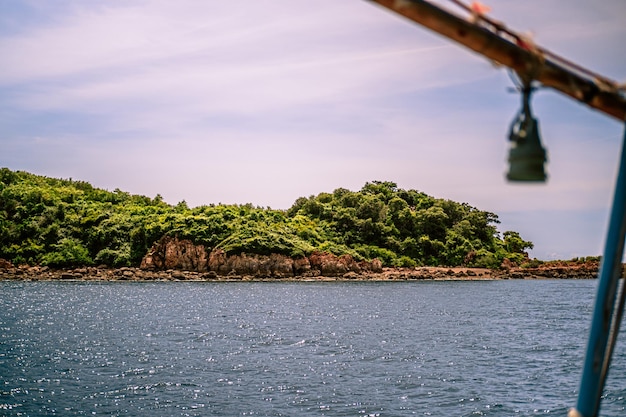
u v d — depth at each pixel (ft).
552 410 80.12
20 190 439.63
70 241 406.41
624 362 110.52
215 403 81.25
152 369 102.58
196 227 415.85
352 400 83.71
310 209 517.14
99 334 146.30
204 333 150.71
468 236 522.47
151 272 396.78
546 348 130.93
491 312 217.15
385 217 513.45
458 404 82.48
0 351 118.01
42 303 230.89
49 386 88.99
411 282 419.33
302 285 369.09
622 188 15.31
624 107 14.83
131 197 529.45
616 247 15.38
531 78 13.98
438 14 12.88
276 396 85.30
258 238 412.36
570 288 371.56
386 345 133.69
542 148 14.57
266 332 154.40
